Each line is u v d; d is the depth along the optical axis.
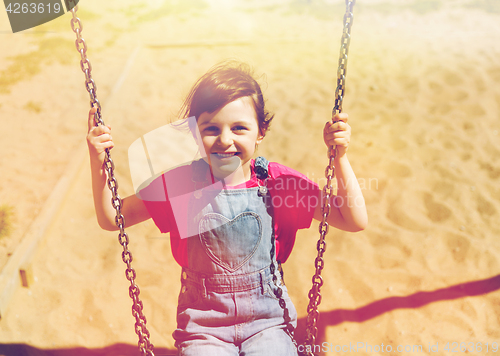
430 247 3.32
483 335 2.67
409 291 2.98
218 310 1.45
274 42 7.75
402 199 3.81
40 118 5.31
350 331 2.75
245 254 1.44
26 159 4.50
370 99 5.57
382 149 4.50
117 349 2.66
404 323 2.77
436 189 3.93
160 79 6.41
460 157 4.32
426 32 7.93
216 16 9.43
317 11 9.52
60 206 3.78
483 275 3.06
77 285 3.09
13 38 7.86
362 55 7.05
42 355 2.62
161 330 2.77
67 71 6.62
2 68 6.68
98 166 1.47
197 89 1.45
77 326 2.81
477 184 3.94
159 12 9.65
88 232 3.59
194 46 7.65
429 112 5.16
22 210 3.75
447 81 5.87
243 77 1.46
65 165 4.39
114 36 8.23
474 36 7.51
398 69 6.40
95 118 1.43
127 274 1.48
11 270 3.00
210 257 1.44
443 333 2.70
